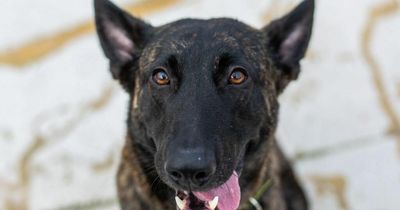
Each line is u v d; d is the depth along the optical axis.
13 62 1.26
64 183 1.11
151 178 0.87
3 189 1.10
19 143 1.15
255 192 0.89
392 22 1.27
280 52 0.89
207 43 0.79
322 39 1.26
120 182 0.93
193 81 0.77
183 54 0.79
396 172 1.11
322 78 1.21
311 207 1.09
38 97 1.21
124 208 0.92
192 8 1.30
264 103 0.83
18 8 1.33
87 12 1.32
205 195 0.79
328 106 1.18
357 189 1.10
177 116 0.76
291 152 1.14
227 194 0.79
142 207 0.90
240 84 0.80
